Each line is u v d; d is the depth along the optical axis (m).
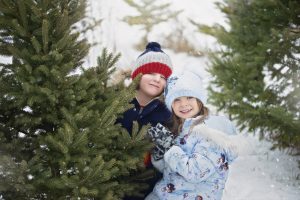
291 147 6.59
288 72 5.92
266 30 6.03
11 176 2.50
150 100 3.50
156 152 3.19
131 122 3.38
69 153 2.65
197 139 2.96
